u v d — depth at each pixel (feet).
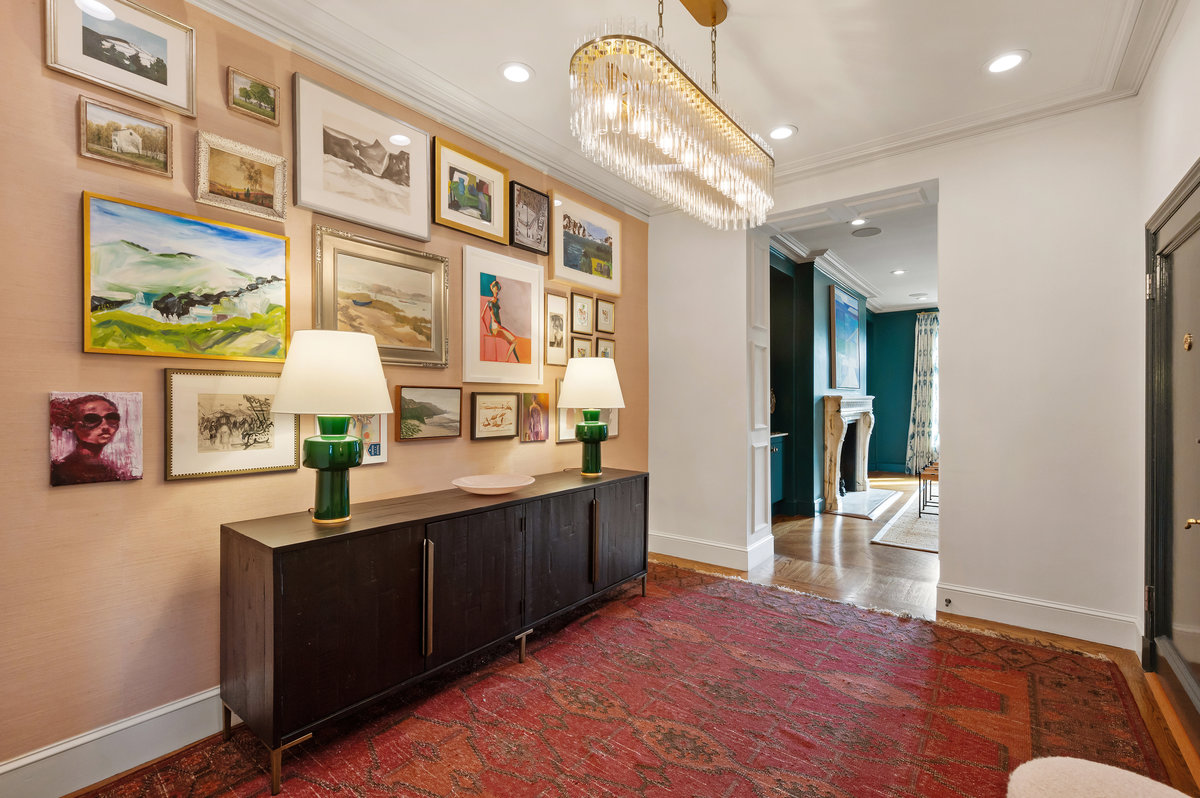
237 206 6.61
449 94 9.01
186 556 6.25
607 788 5.49
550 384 11.43
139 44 5.86
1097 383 8.88
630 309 13.76
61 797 5.34
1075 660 8.22
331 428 6.63
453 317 9.38
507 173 10.33
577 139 10.78
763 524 13.66
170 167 6.10
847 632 9.21
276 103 7.02
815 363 19.19
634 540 10.78
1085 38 7.53
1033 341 9.40
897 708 6.94
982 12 7.04
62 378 5.40
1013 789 3.13
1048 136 9.30
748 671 7.86
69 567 5.46
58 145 5.38
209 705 6.40
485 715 6.74
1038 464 9.34
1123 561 8.68
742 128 7.37
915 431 29.35
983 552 9.80
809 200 11.82
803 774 5.72
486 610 7.69
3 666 5.08
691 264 13.69
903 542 15.21
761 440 13.62
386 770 5.74
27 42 5.21
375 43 7.78
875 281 23.21
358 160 7.88
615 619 9.75
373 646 6.34
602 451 12.80
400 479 8.49
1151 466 7.84
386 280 8.26
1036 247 9.39
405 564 6.68
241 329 6.64
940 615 9.96
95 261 5.55
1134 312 8.59
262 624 5.60
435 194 8.98
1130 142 8.65
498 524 7.87
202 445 6.33
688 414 13.70
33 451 5.24
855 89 8.86
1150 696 7.20
